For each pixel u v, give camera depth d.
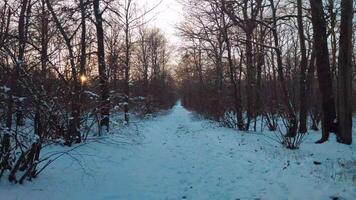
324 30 15.60
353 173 9.93
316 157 12.51
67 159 11.89
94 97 14.78
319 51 15.62
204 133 22.69
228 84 28.41
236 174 10.93
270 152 13.76
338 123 15.42
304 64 19.23
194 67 46.84
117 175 11.64
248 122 23.16
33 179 9.43
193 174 11.86
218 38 27.89
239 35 24.44
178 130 27.36
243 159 12.83
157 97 54.28
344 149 13.88
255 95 24.52
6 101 8.62
